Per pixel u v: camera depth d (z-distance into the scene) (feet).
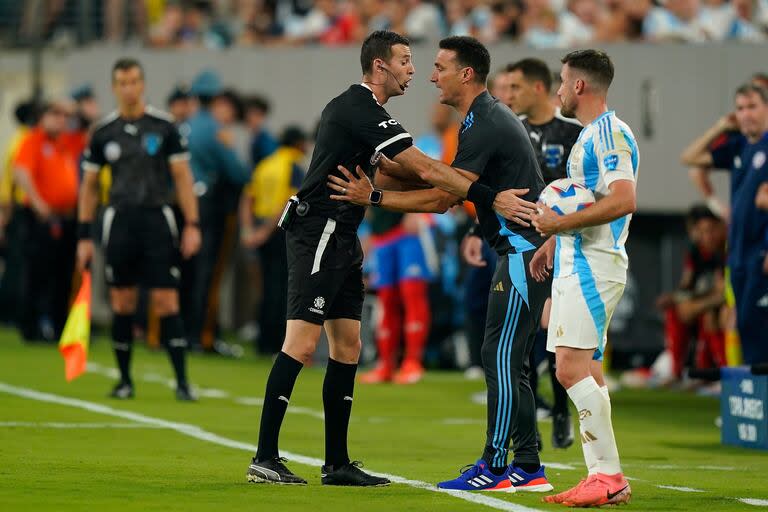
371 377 161.48
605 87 75.66
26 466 85.30
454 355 177.27
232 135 210.38
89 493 74.69
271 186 182.09
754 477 88.58
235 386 147.02
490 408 79.15
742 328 121.60
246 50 208.54
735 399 108.17
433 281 175.63
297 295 80.18
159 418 115.24
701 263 159.43
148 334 189.57
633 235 181.16
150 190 127.03
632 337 178.29
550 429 114.62
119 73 126.52
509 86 101.65
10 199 209.67
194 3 237.86
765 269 119.24
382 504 72.69
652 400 147.74
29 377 148.15
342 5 232.53
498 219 80.43
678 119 183.42
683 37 191.11
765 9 200.85
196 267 184.44
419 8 213.46
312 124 205.98
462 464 92.22
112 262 127.34
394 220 160.25
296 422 117.19
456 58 80.69
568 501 73.77
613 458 74.18
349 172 79.77
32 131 188.85
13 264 220.23
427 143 176.45
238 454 94.12
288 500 73.41
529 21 201.77
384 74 80.43
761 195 118.32
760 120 119.96
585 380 74.33
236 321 224.94
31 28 245.24
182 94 182.60
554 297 75.31
